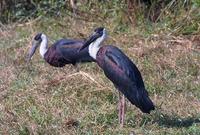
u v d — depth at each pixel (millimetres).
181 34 15781
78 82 12773
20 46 15898
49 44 15844
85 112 11500
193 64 14211
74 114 11461
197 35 15617
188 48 15102
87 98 12156
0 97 12344
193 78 13586
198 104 12039
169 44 15344
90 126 10977
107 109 11594
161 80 13273
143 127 10836
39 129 10727
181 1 16297
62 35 16484
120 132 10648
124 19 16641
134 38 15852
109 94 12273
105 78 13156
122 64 10562
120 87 10586
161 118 11328
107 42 15727
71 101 12023
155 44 15289
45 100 12023
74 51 13320
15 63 14695
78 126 10945
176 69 14023
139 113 11469
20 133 10617
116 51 10766
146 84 12945
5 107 11766
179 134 10570
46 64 14555
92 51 10945
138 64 14141
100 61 10812
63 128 10820
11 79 13445
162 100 12227
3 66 14477
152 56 14680
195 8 15969
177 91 12797
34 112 11438
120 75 10516
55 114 11414
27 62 14234
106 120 11148
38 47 15328
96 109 11656
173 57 14578
